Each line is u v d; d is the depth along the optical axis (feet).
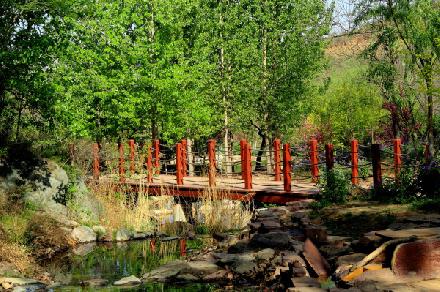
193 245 39.34
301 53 76.84
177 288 25.96
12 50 43.96
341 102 90.63
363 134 91.81
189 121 72.43
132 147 62.90
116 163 64.59
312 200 41.63
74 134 63.87
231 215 45.55
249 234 35.09
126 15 70.90
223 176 65.46
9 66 44.04
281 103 76.89
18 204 42.04
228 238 38.14
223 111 79.25
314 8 77.51
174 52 71.31
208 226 45.47
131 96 67.82
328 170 42.75
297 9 77.25
